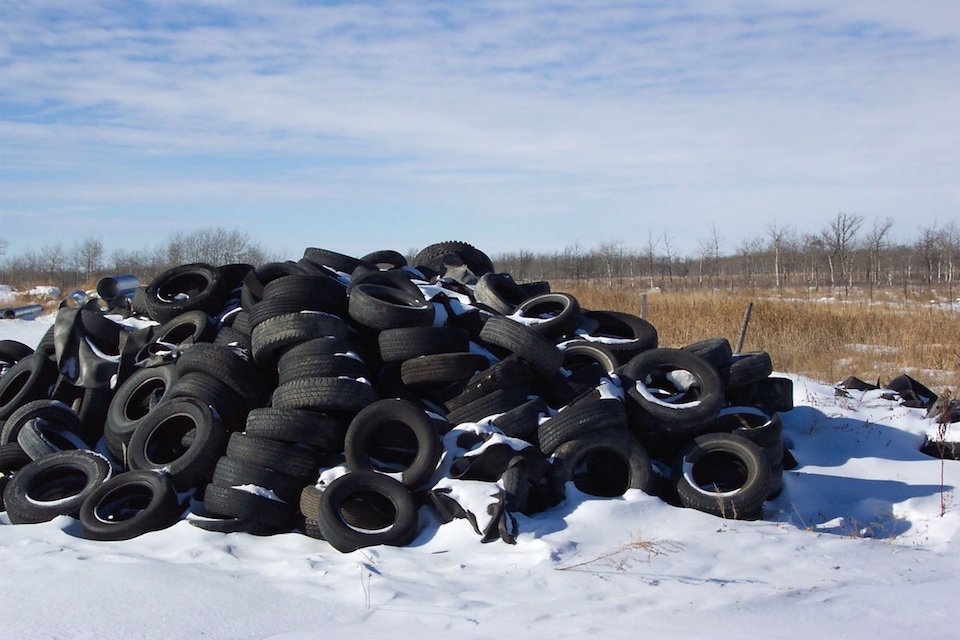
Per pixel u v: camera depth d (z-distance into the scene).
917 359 21.72
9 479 11.03
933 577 7.96
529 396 11.14
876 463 12.52
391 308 11.41
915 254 82.50
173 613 6.50
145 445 10.79
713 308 28.03
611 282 69.88
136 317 14.53
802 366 21.25
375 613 6.55
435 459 9.81
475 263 17.23
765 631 6.03
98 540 9.43
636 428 11.11
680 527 9.38
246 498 9.53
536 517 9.71
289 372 10.73
